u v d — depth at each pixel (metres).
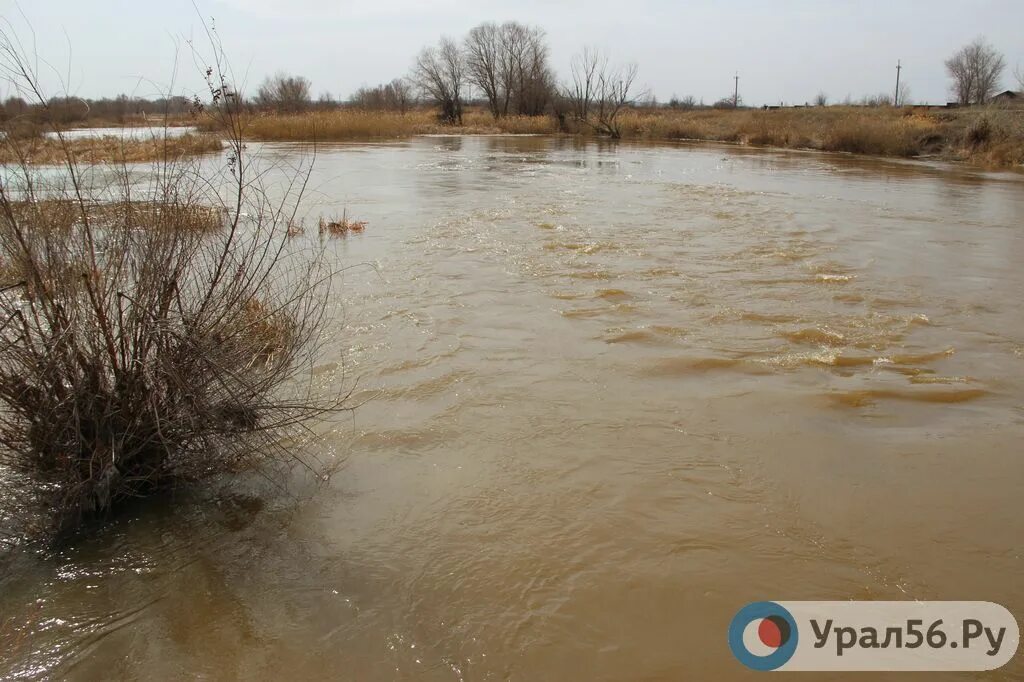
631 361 6.64
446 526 4.09
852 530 4.14
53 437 3.86
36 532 3.89
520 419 5.44
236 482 4.47
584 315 7.99
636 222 14.11
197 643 3.18
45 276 3.88
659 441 5.15
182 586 3.53
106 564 3.67
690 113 65.06
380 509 4.25
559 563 3.79
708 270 10.14
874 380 6.30
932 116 37.47
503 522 4.14
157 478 4.25
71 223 4.09
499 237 12.38
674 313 8.12
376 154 32.47
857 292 9.09
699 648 3.25
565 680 3.05
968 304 8.63
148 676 3.00
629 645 3.25
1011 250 11.78
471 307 8.23
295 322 5.14
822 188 20.27
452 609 3.44
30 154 4.08
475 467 4.75
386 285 9.07
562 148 38.38
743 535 4.07
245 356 4.47
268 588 3.54
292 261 7.96
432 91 61.66
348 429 5.22
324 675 3.04
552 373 6.32
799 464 4.87
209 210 4.94
